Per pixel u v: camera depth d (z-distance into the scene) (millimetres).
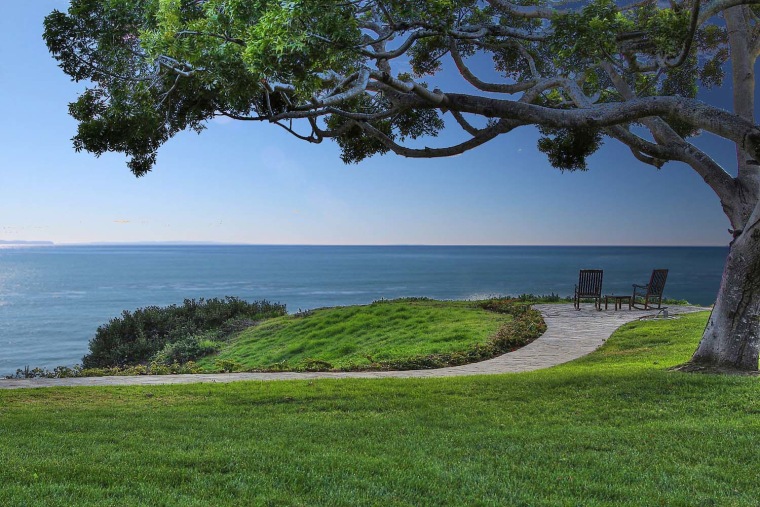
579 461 6367
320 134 12273
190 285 88812
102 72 9984
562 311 22547
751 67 11398
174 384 11969
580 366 13180
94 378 13555
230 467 6117
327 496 5309
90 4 9281
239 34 8148
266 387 11234
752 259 10516
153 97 10094
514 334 17469
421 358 15188
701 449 6699
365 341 19078
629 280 92312
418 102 11016
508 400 9562
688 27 10328
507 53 15383
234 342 22953
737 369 10781
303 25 7449
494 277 103062
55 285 90000
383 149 14891
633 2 12844
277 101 10797
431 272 122625
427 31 9758
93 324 44719
